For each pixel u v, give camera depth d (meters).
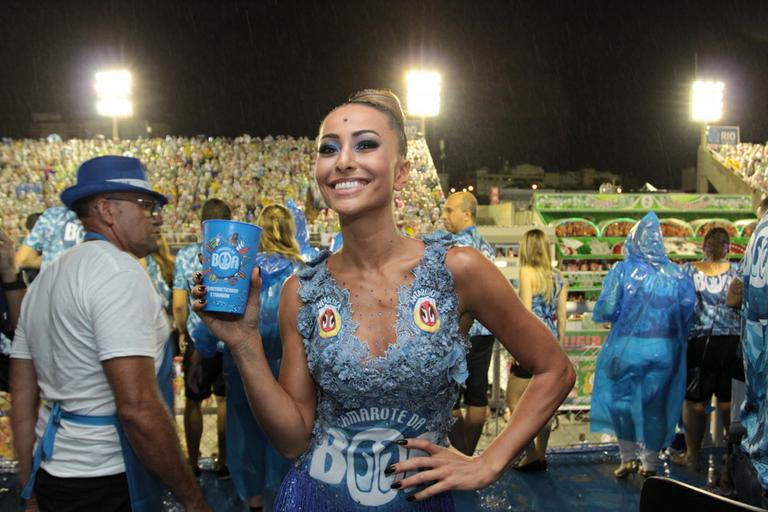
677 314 4.32
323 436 1.36
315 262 1.45
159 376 1.96
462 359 1.31
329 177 1.36
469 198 4.42
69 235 4.83
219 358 4.37
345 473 1.32
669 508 1.18
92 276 1.80
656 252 4.37
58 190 10.95
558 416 5.38
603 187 10.49
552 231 7.50
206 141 11.70
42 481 1.85
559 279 4.81
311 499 1.33
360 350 1.29
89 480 1.82
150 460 1.79
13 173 11.05
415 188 10.36
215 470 4.61
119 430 1.84
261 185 11.09
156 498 1.91
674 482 1.17
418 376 1.27
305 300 1.36
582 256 8.12
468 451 4.34
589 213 9.47
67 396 1.83
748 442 2.00
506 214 12.44
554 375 1.41
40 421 1.94
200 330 3.69
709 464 4.81
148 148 11.49
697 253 8.45
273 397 1.34
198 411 4.45
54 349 1.84
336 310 1.33
